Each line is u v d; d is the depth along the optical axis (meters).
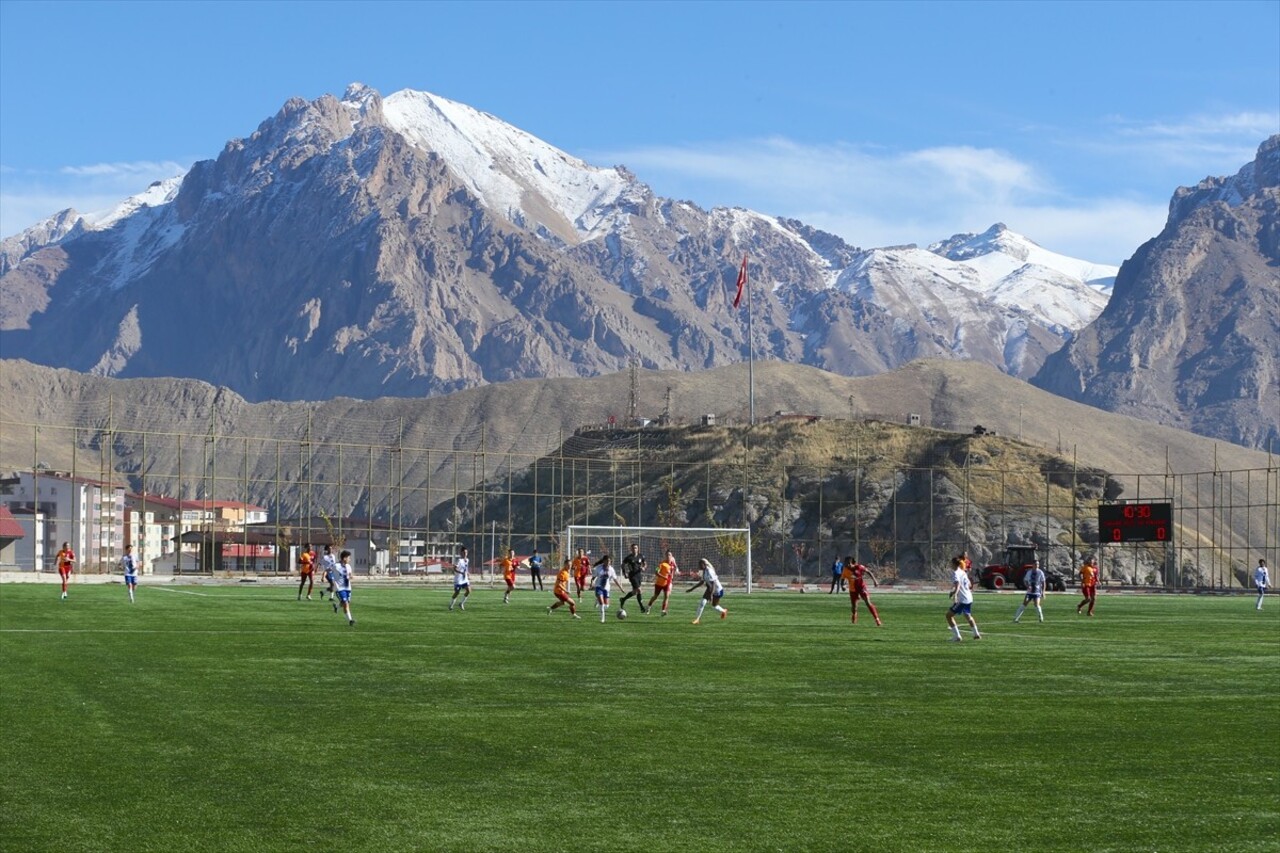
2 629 48.62
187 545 178.25
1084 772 21.55
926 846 16.88
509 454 147.38
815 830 17.66
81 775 20.86
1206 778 21.06
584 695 30.83
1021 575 123.31
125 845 16.77
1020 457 192.62
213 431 124.69
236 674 34.56
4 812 18.42
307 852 16.52
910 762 22.36
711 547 159.12
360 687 32.06
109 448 123.88
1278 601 98.31
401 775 21.08
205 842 16.92
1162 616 71.56
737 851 16.62
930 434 198.88
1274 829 17.73
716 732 25.38
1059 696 31.34
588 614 64.31
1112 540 125.44
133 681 32.69
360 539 185.38
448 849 16.69
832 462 192.38
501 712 27.91
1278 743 24.41
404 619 57.88
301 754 22.80
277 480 127.06
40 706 28.06
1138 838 17.27
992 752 23.34
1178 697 31.34
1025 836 17.36
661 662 38.97
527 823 17.98
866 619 63.31
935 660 40.59
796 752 23.27
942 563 166.62
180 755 22.59
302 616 58.84
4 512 159.12
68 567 71.19
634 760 22.44
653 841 17.09
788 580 134.25
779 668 37.47
